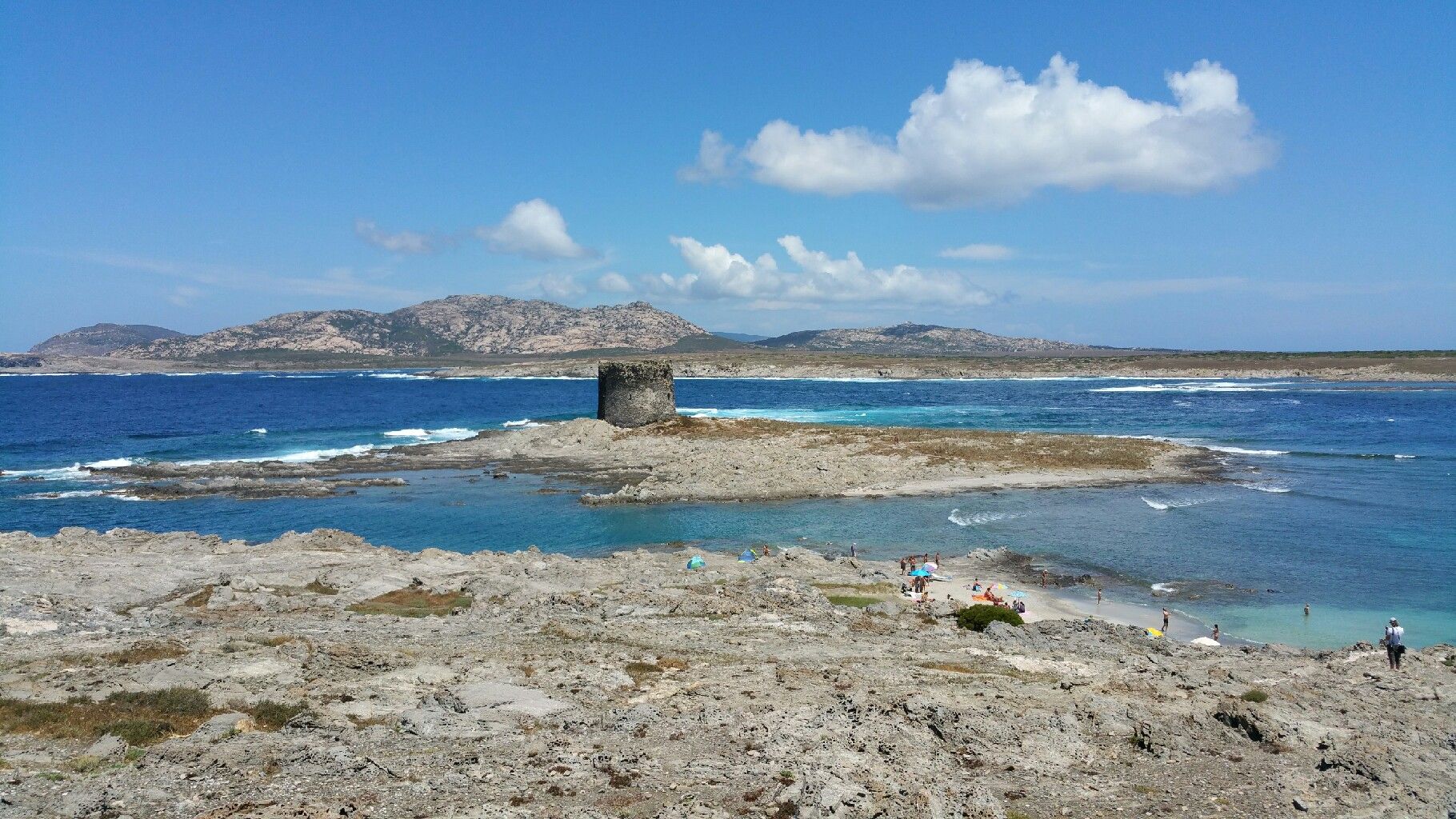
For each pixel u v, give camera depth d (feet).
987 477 227.61
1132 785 50.31
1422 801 47.65
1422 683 75.87
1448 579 139.74
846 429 298.15
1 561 116.16
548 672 71.31
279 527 181.47
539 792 46.44
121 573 112.57
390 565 124.57
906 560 149.28
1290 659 91.97
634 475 237.86
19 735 52.29
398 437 352.69
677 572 131.13
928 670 77.25
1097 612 124.06
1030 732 58.18
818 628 97.50
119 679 61.31
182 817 42.01
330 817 42.27
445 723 56.90
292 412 510.58
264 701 59.41
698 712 61.77
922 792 45.42
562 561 134.92
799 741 54.24
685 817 42.47
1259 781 50.90
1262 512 189.88
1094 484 221.66
